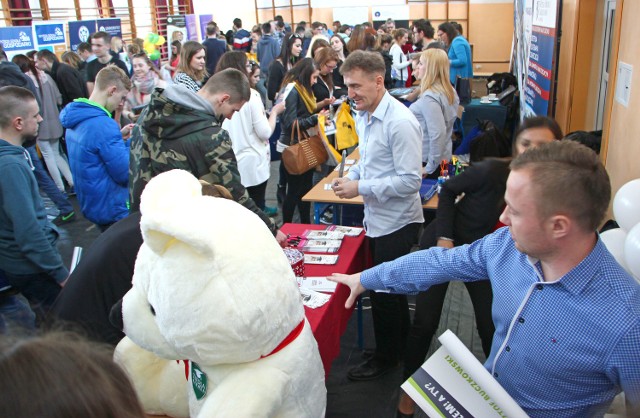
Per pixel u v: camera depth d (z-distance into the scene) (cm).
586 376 116
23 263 243
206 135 216
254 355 110
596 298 111
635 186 182
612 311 109
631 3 240
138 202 221
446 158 394
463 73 697
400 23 1405
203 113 220
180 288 102
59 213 523
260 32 1209
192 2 1515
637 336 107
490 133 384
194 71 440
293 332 119
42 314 247
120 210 322
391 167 247
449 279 149
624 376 109
